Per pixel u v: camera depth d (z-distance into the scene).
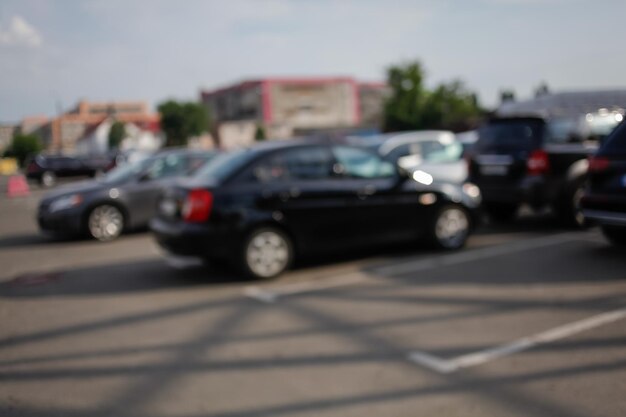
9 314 5.18
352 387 3.29
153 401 3.25
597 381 3.21
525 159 7.68
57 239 10.00
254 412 3.06
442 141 11.24
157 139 84.06
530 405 2.98
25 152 74.62
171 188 6.23
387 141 11.19
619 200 5.75
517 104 9.05
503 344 3.83
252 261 5.86
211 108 118.75
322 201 6.14
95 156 32.66
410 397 3.14
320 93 104.31
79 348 4.18
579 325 4.11
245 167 5.98
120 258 7.73
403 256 6.77
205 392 3.33
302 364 3.66
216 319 4.70
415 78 44.78
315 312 4.76
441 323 4.31
